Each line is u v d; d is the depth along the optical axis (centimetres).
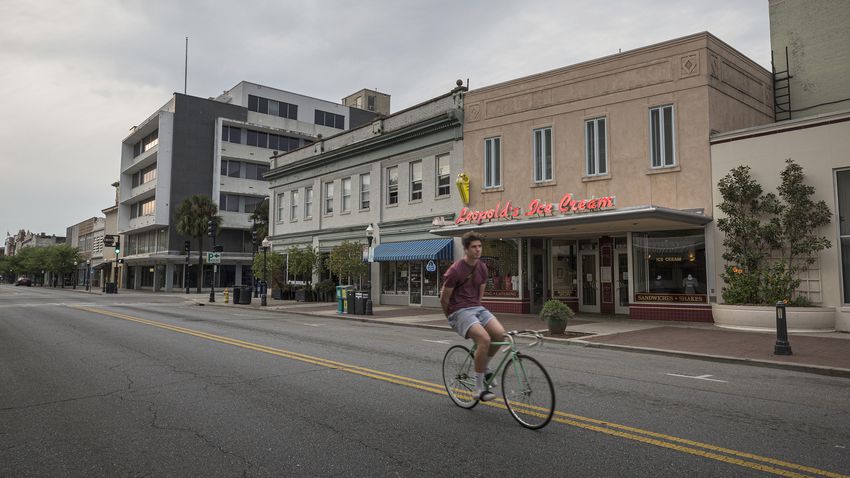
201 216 4884
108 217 7256
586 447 475
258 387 721
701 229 1681
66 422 562
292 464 437
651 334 1387
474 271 573
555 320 1390
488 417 573
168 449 477
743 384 782
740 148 1599
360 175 2902
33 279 10350
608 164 1853
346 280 2794
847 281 1430
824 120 1464
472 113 2267
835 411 615
